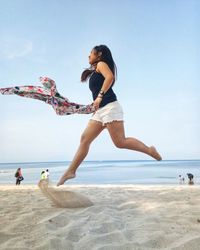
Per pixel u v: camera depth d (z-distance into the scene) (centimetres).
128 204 460
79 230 321
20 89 390
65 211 407
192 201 484
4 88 389
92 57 415
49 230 321
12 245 277
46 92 393
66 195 444
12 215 395
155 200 499
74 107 390
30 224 346
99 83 407
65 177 430
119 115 405
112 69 412
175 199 508
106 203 482
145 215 388
